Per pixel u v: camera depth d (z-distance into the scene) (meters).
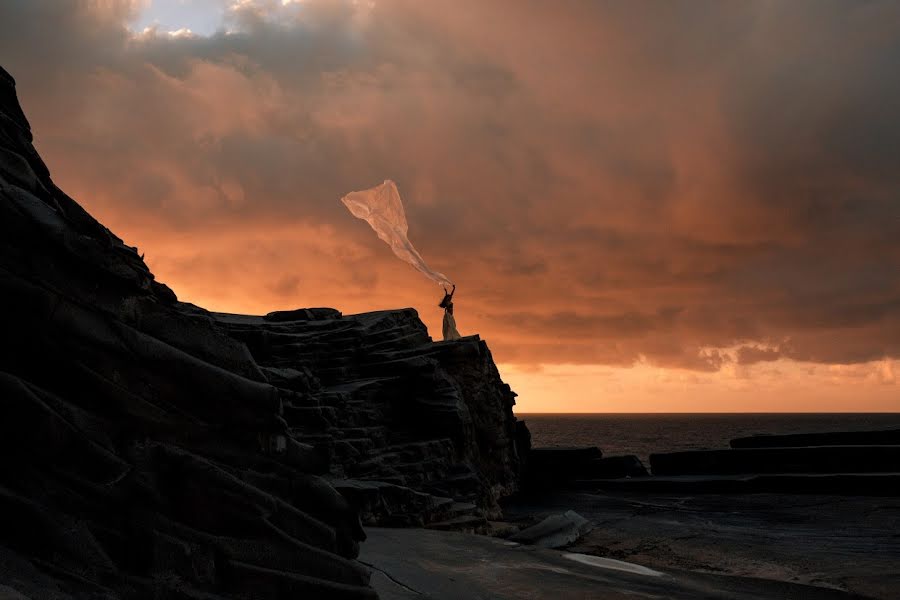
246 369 5.44
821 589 8.66
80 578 4.11
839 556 10.68
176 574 4.57
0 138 5.05
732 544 11.69
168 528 4.66
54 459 4.37
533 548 10.39
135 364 4.83
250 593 4.84
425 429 16.02
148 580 4.43
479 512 13.40
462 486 14.51
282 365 16.42
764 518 14.30
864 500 15.93
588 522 13.29
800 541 11.94
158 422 4.86
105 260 4.80
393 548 9.21
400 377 16.56
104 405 4.69
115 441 4.67
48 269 4.62
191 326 5.23
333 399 15.06
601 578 8.51
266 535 5.04
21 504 4.15
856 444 20.47
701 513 15.02
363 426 15.38
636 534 12.66
